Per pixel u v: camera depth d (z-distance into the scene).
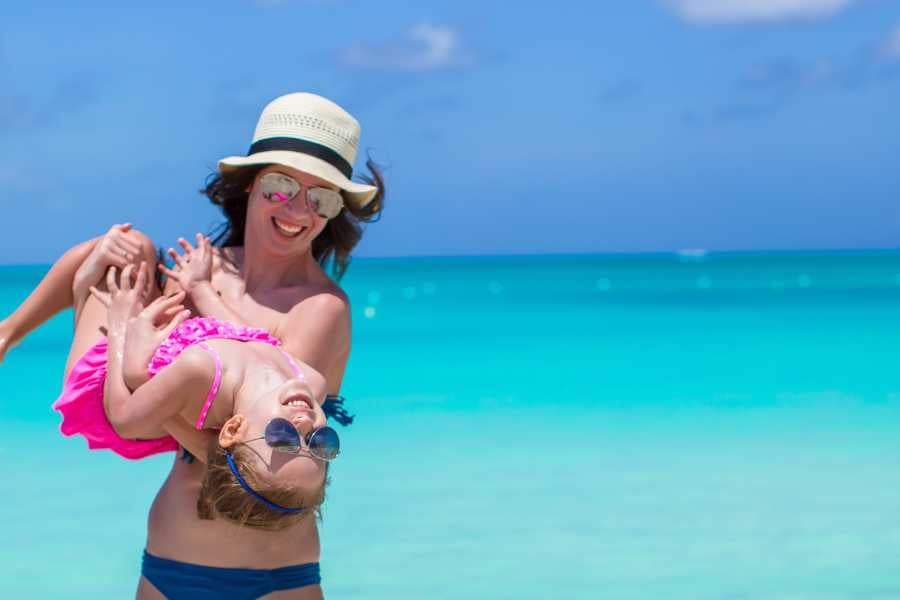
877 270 71.12
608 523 8.28
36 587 6.97
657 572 7.15
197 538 4.21
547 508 8.72
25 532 8.11
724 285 50.91
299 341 4.54
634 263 103.75
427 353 20.67
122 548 7.75
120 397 4.07
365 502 8.95
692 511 8.61
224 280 4.67
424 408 13.77
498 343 22.53
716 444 11.27
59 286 4.77
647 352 20.42
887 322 27.09
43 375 16.97
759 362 18.56
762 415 13.08
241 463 3.77
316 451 3.81
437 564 7.33
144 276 4.53
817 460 10.46
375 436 11.81
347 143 4.68
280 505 3.78
